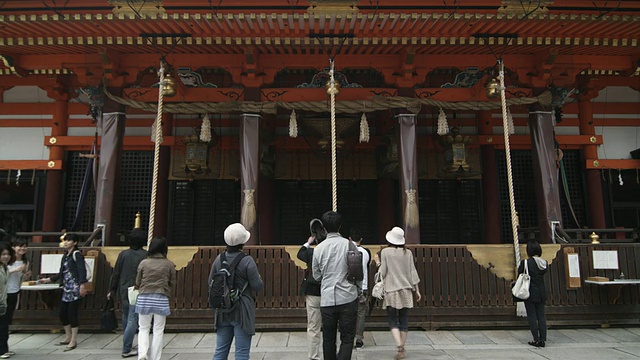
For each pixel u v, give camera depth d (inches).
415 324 334.3
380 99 406.6
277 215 551.2
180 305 331.9
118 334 328.8
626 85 539.5
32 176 514.6
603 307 343.9
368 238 548.7
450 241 545.6
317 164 554.9
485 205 538.0
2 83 520.4
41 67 414.9
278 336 320.2
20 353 284.0
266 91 418.0
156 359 236.8
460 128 531.5
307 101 415.8
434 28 360.8
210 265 337.4
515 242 340.8
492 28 362.6
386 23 353.7
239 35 372.5
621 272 348.8
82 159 526.6
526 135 547.8
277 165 552.7
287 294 334.3
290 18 345.4
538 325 297.1
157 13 339.0
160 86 357.1
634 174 540.4
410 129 405.4
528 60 420.5
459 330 336.8
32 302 334.0
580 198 538.3
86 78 412.2
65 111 522.0
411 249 344.5
